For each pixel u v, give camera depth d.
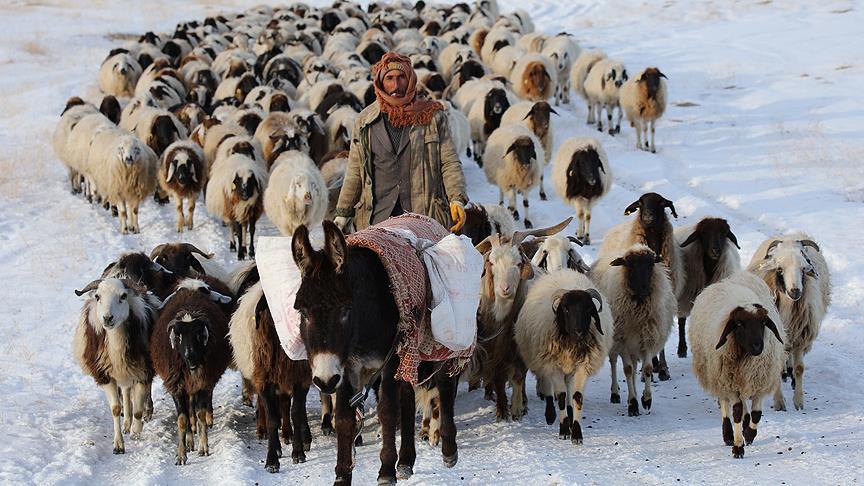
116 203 19.06
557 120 28.72
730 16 45.12
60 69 38.00
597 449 9.41
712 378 9.56
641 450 9.34
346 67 30.17
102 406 11.26
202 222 19.56
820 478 8.15
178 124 22.02
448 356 6.56
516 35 35.72
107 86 31.61
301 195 15.84
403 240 6.36
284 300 6.08
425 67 30.22
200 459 9.63
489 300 9.92
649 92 23.92
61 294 15.23
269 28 39.06
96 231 18.95
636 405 10.95
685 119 27.61
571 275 10.47
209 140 20.23
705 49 37.62
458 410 11.20
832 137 24.47
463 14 43.72
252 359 9.30
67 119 21.98
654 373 12.81
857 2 44.50
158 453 9.78
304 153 19.06
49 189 22.42
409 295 6.05
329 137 21.28
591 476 8.34
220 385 12.33
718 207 19.77
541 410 11.24
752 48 37.03
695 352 10.04
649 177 21.97
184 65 31.59
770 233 17.94
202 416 9.77
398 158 7.95
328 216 17.23
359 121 8.01
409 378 6.09
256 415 10.76
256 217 17.41
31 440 9.73
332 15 42.81
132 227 18.97
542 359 9.94
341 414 5.98
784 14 43.62
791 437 9.56
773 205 19.47
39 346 13.00
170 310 9.87
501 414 10.66
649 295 10.97
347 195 8.10
